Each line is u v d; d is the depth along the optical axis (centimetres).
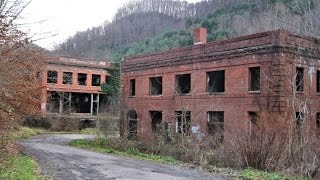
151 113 3219
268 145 1703
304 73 2338
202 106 2712
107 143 2895
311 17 1786
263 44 2289
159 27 9906
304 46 2314
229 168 1770
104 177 1506
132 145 2681
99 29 10181
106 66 5941
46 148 2800
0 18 1002
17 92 1571
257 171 1611
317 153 1581
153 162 2062
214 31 5241
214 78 2684
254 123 2261
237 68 2462
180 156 2175
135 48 7375
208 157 1994
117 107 3691
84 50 9112
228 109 2512
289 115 2048
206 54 2688
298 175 1538
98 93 5881
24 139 3753
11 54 1195
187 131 2416
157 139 2541
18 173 1277
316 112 2244
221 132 2291
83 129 5234
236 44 2470
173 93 2953
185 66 2867
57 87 5453
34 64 1838
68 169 1697
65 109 5656
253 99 2338
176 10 9944
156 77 3186
